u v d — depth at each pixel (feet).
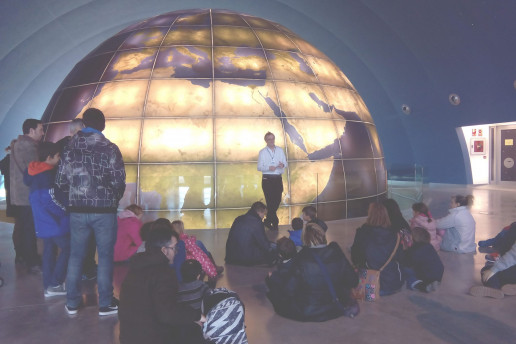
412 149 82.12
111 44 40.57
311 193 36.27
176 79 35.40
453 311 16.19
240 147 34.63
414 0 59.11
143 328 11.13
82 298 18.42
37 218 17.53
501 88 58.75
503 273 17.97
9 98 67.10
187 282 12.93
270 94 36.27
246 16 43.04
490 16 52.19
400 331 14.48
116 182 15.84
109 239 16.17
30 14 58.13
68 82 40.50
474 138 72.38
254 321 15.53
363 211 39.73
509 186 69.72
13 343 14.14
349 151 39.09
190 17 40.78
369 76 79.41
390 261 17.84
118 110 34.88
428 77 69.26
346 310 15.57
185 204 33.91
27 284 20.40
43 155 17.48
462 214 25.12
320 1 69.21
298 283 15.35
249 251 23.12
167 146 34.01
